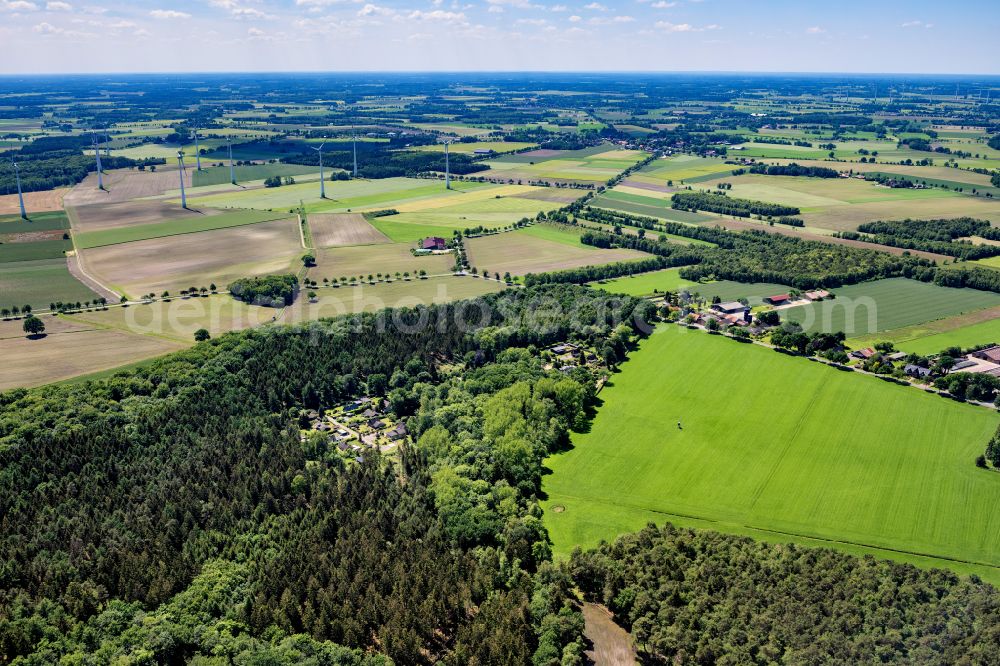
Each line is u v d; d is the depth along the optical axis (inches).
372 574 6072.8
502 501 7076.8
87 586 5871.1
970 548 6569.9
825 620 5378.9
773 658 5098.4
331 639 5556.1
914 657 4975.4
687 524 7027.6
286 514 7027.6
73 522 6683.1
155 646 5211.6
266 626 5595.5
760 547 6437.0
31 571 6033.5
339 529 6638.8
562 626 5536.4
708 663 5216.5
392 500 7165.4
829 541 6717.5
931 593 5625.0
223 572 6122.1
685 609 5605.3
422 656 5511.8
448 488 7175.2
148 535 6560.0
